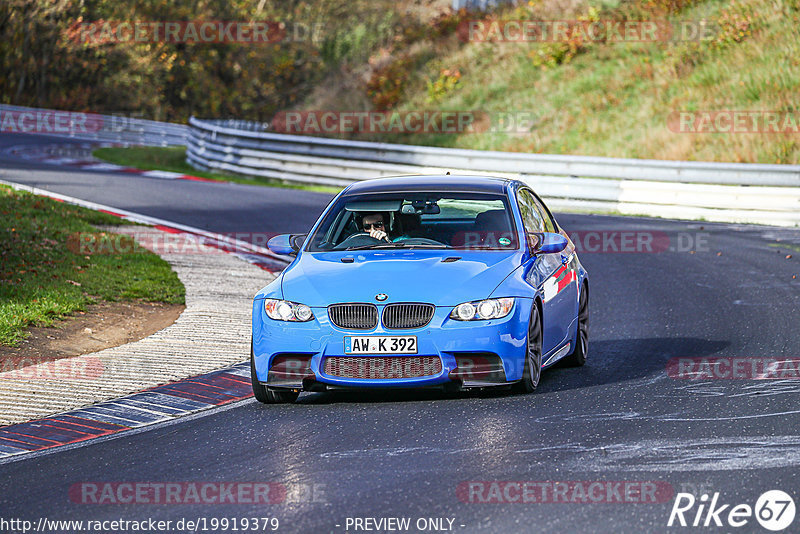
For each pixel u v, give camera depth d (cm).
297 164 10319
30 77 18488
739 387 2753
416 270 2753
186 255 5541
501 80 11744
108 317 3975
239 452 2252
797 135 8919
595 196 8169
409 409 2614
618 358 3319
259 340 2717
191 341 3594
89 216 6419
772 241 6325
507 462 2067
